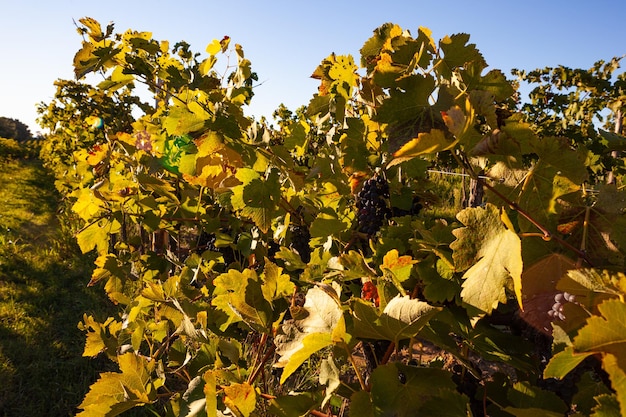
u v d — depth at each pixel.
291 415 1.35
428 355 3.40
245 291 1.66
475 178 1.01
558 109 8.31
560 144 0.95
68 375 4.28
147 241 5.78
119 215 3.62
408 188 2.16
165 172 3.78
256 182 2.22
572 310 0.90
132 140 4.01
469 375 1.31
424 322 1.01
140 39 2.47
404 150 0.85
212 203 3.75
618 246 1.01
